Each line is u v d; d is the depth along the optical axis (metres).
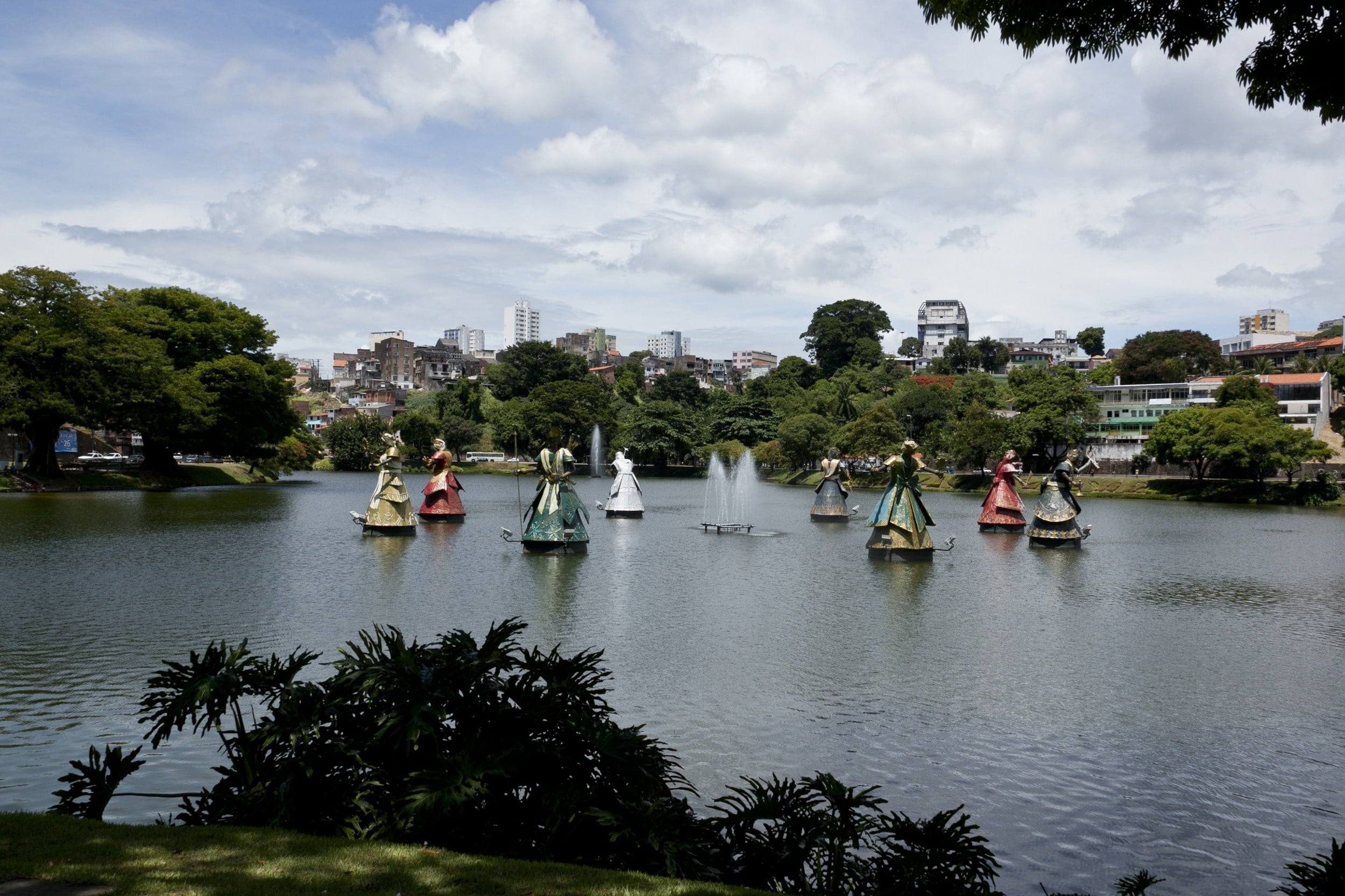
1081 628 21.89
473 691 8.18
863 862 7.64
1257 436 78.75
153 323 75.94
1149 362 152.88
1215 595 27.50
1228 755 12.86
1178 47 9.39
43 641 18.39
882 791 11.28
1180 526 55.34
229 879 6.18
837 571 31.88
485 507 63.69
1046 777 11.89
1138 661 18.52
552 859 7.32
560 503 35.91
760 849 7.59
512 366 177.38
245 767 7.98
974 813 10.71
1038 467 107.12
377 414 136.62
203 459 115.94
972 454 95.12
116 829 7.25
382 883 6.23
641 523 52.28
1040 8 9.21
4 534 37.97
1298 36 9.16
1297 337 186.00
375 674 8.02
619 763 7.85
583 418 134.12
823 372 186.88
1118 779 11.88
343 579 27.42
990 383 144.00
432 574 29.02
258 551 34.31
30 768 11.34
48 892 5.85
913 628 21.55
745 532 46.56
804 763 12.14
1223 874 9.30
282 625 20.09
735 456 126.56
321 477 113.50
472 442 139.12
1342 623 23.02
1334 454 91.75
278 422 85.12
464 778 7.42
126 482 73.62
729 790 10.88
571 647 18.67
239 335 81.69
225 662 8.58
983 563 34.88
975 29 9.79
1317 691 16.28
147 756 11.90
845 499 56.53
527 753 7.71
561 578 28.56
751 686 15.92
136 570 28.56
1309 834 10.34
